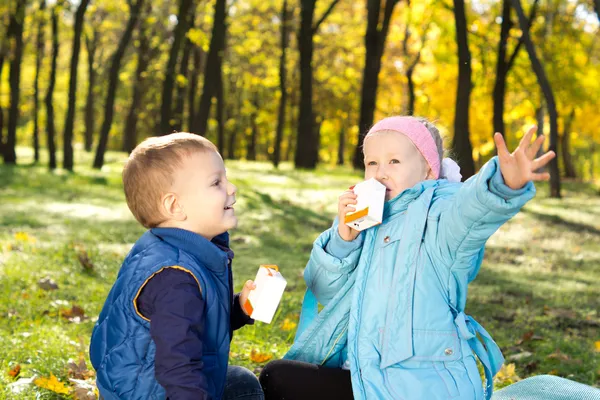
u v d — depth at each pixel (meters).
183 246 2.26
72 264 6.70
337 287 2.64
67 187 15.47
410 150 2.62
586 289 7.07
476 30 20.03
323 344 2.69
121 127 45.56
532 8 18.67
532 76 21.64
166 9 26.58
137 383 2.13
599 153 60.28
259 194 14.86
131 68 37.28
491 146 26.94
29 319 4.78
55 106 41.12
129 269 2.22
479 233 2.31
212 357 2.24
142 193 2.32
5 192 13.92
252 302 2.41
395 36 22.16
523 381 3.38
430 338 2.39
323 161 58.84
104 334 2.20
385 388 2.36
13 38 23.00
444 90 24.55
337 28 31.55
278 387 2.64
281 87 25.77
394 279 2.46
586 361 4.56
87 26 32.44
